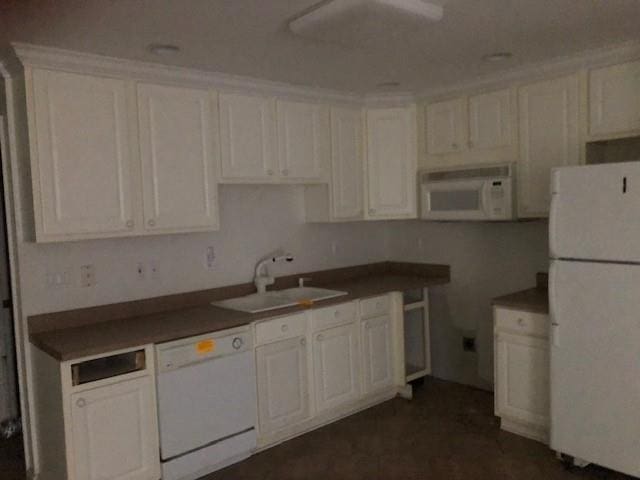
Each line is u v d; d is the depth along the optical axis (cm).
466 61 319
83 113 275
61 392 245
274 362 329
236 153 338
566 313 283
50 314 295
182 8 218
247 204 384
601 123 309
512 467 298
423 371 428
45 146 263
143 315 326
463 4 228
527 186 347
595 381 274
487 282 413
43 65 262
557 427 293
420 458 312
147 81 298
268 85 350
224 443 301
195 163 319
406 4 217
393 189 416
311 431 354
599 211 267
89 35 245
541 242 378
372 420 369
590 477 284
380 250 480
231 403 304
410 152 414
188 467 285
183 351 283
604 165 265
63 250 300
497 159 363
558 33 271
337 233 446
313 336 351
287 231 409
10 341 372
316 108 384
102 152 282
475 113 372
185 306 348
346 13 219
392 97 409
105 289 316
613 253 263
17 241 286
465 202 377
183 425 283
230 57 291
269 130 355
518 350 327
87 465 251
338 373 366
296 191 414
